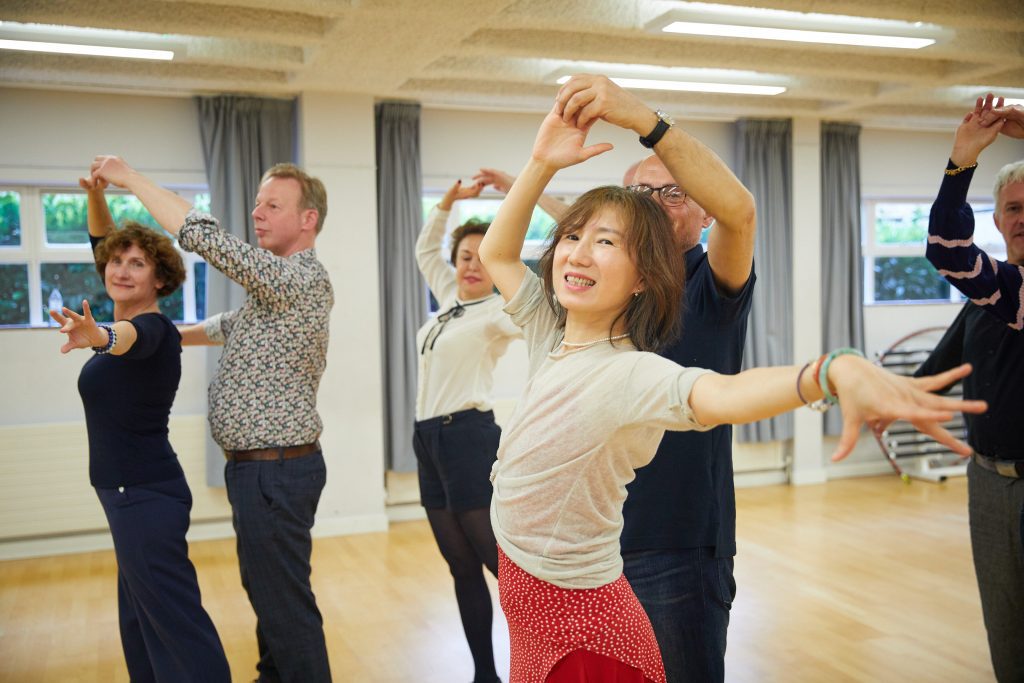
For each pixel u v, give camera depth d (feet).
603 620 4.60
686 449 6.28
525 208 5.29
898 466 24.47
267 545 9.02
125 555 8.67
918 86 19.21
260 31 13.96
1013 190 8.14
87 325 7.98
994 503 8.43
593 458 4.43
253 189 18.83
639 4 14.11
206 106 18.54
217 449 18.51
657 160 6.77
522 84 19.83
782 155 23.09
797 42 15.37
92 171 9.13
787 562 16.22
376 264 19.10
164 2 13.29
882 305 25.20
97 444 8.74
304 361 9.32
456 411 10.57
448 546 10.77
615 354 4.61
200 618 8.84
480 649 10.68
